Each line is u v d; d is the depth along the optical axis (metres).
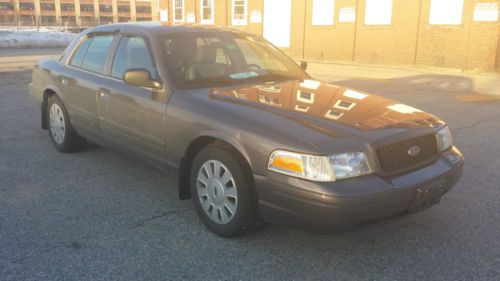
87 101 5.02
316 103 3.71
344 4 21.75
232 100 3.72
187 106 3.79
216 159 3.53
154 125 4.09
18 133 6.78
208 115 3.60
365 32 21.12
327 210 2.94
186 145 3.79
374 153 3.11
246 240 3.58
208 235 3.67
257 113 3.46
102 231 3.72
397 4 19.70
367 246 3.52
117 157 5.66
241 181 3.35
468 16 17.50
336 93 4.05
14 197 4.40
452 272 3.17
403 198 3.12
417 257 3.37
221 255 3.37
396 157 3.21
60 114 5.70
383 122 3.40
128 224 3.86
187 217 4.00
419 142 3.38
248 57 4.69
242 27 27.08
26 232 3.69
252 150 3.24
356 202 2.93
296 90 4.07
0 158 5.58
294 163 3.04
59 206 4.21
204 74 4.23
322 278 3.09
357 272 3.17
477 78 15.09
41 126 6.70
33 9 106.94
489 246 3.53
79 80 5.14
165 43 4.37
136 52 4.54
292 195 3.05
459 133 7.02
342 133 3.17
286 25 24.61
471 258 3.36
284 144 3.11
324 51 23.08
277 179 3.11
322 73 16.64
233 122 3.42
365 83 13.56
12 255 3.33
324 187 2.94
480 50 17.34
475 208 4.21
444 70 17.91
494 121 7.93
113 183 4.80
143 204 4.28
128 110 4.38
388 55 20.44
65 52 5.84
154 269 3.17
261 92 3.95
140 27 4.73
